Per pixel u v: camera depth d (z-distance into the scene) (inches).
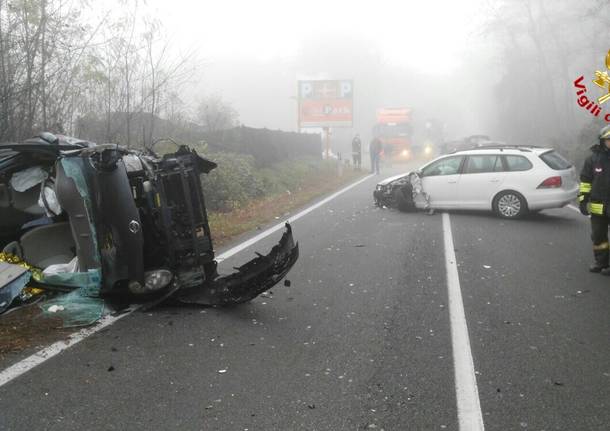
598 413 153.6
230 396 161.6
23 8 362.6
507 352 195.0
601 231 301.4
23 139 369.7
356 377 174.7
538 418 151.1
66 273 224.7
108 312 228.2
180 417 149.9
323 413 152.8
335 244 379.9
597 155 300.4
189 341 201.5
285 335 209.3
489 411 154.7
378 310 239.9
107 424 145.9
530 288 274.7
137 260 219.9
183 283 232.8
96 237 218.2
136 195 234.5
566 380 173.6
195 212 239.5
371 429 145.3
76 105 421.1
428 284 281.3
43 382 168.2
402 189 529.3
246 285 231.6
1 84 352.5
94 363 181.9
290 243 235.8
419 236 410.9
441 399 161.2
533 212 532.4
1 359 183.0
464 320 227.5
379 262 328.2
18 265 231.0
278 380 172.2
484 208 499.5
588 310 240.8
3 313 219.6
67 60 396.8
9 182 257.3
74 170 216.5
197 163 240.7
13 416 148.9
